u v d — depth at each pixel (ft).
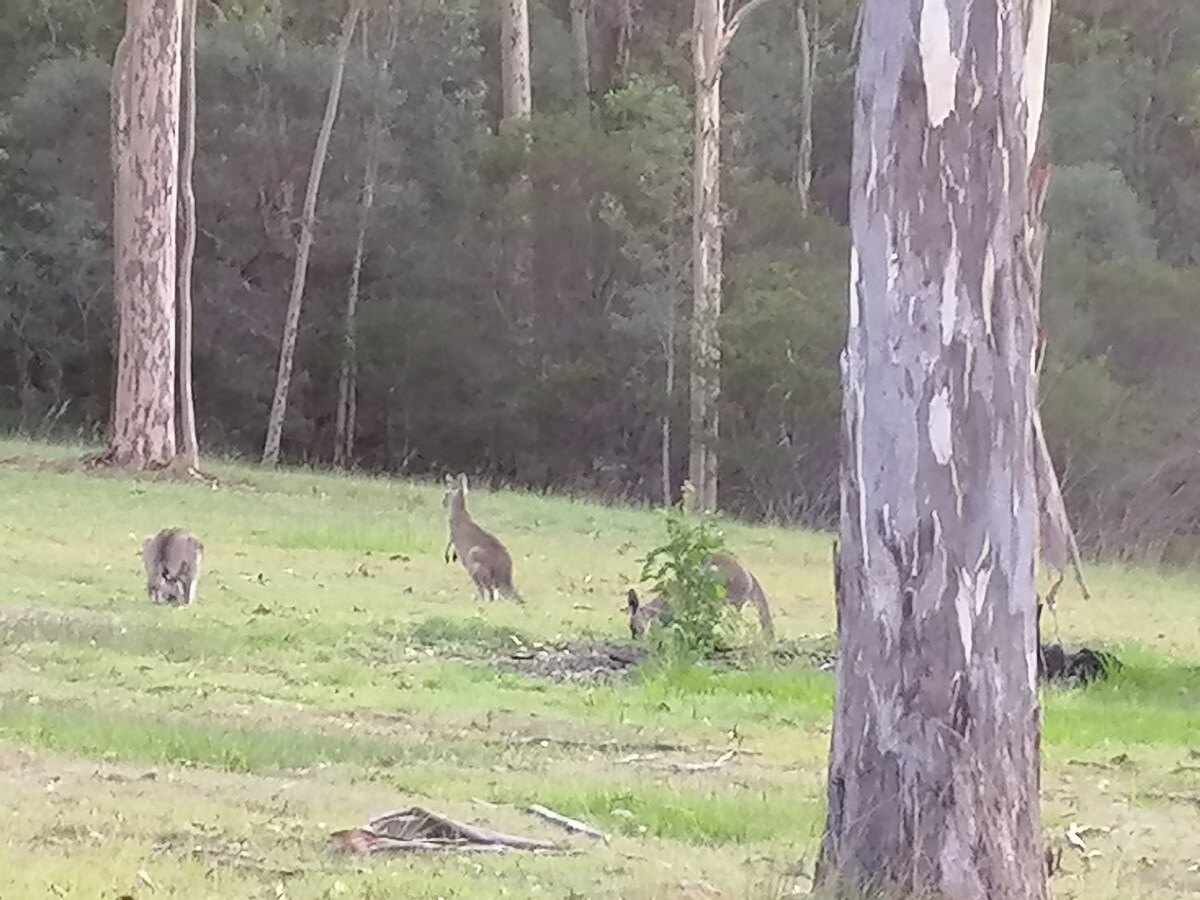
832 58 171.73
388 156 153.07
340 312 154.61
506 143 143.95
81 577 60.44
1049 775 37.55
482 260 145.69
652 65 169.37
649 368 139.33
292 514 87.66
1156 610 75.56
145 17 105.19
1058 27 163.43
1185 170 162.71
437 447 147.64
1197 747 42.60
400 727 38.32
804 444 128.06
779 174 169.89
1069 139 158.20
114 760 31.42
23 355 153.28
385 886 22.33
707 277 123.34
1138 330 130.82
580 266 142.61
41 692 39.24
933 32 22.07
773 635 54.54
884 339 22.25
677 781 33.50
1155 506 120.67
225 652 47.32
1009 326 22.21
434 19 158.30
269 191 153.89
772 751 38.22
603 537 88.43
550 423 143.23
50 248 149.79
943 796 21.83
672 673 47.96
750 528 104.63
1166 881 26.76
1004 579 22.03
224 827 25.80
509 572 62.59
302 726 37.32
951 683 21.93
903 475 22.07
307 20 164.55
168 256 105.81
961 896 21.70
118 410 105.91
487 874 23.59
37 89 152.25
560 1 182.70
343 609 57.47
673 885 23.31
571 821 27.94
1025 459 22.27
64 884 21.27
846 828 22.31
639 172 139.03
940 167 22.13
